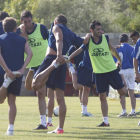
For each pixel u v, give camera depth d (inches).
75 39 634.8
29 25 694.5
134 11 3991.1
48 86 617.9
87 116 941.8
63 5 4724.4
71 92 1999.3
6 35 582.9
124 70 973.2
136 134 601.0
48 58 608.1
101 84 719.7
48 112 713.0
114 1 5068.9
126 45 990.4
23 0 3686.0
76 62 971.3
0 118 859.4
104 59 705.6
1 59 559.5
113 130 657.6
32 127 696.4
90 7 4702.3
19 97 1905.8
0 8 4084.6
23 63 587.2
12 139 532.1
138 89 1151.0
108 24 4542.3
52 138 546.0
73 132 626.2
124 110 947.3
